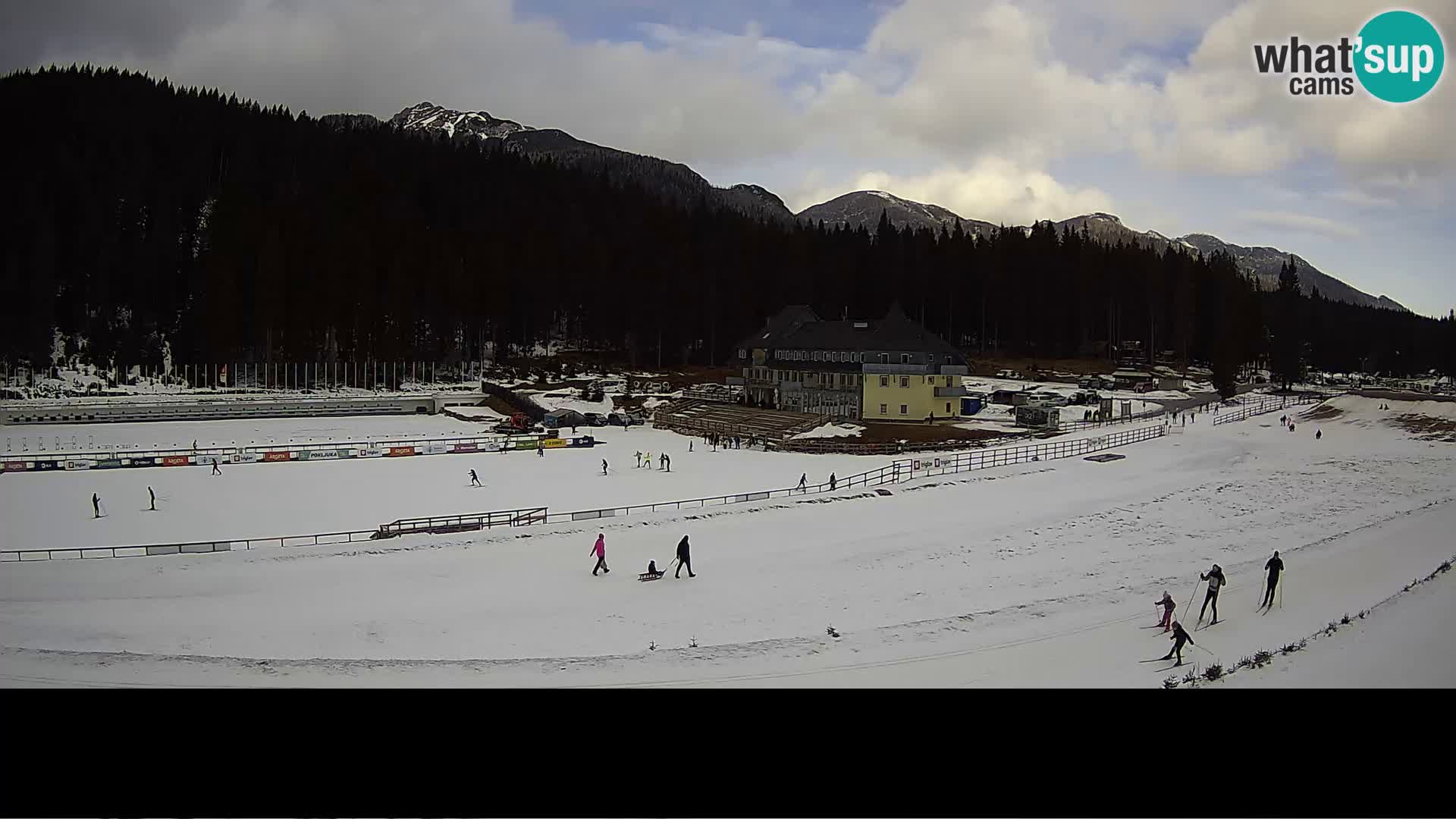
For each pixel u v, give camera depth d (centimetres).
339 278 12912
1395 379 16688
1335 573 3544
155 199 15375
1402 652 2427
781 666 2511
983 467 6369
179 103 18338
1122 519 4847
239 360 12850
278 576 3703
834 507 5147
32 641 2820
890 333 9494
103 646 2795
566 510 5247
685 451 7962
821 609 3297
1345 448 7150
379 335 12738
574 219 16475
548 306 14738
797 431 8506
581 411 10575
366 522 4959
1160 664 2505
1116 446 7294
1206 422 8719
